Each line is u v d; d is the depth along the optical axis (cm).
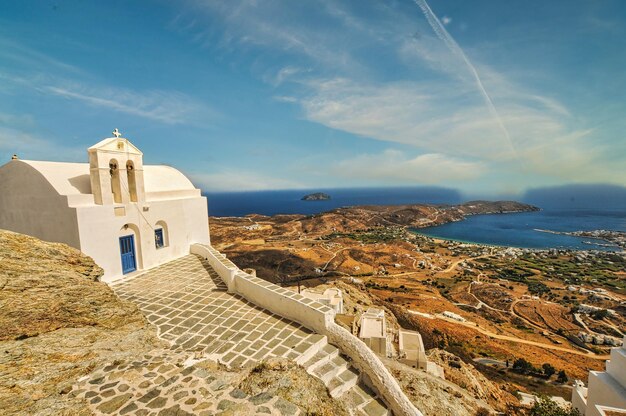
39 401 516
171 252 1717
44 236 1341
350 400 729
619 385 1254
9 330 685
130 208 1460
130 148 1457
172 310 1098
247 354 811
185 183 1980
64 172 1409
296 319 996
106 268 1352
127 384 585
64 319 791
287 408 528
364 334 2408
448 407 1077
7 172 1426
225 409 511
